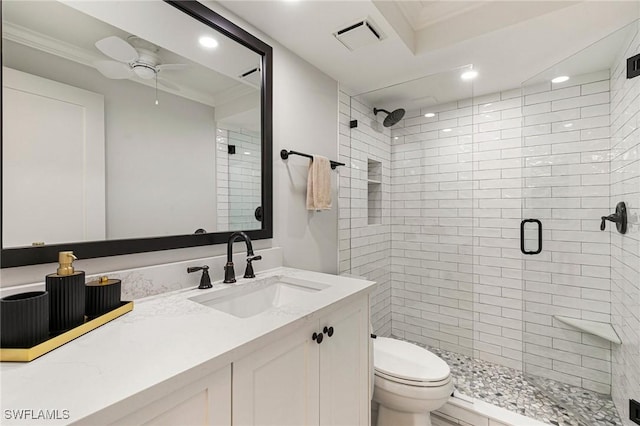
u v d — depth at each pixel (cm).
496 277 237
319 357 97
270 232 157
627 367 163
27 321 62
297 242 177
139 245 105
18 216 81
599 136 192
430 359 159
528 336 219
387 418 152
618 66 172
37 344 62
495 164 239
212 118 132
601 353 189
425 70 199
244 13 142
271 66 159
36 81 85
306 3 135
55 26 89
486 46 170
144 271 105
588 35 158
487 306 240
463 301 213
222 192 136
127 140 104
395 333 234
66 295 71
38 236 84
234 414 68
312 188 176
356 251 228
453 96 206
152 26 112
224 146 137
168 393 54
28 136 83
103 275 95
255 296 131
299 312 91
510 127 233
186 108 123
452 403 173
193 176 125
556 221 210
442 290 220
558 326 208
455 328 216
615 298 182
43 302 65
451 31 168
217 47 134
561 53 178
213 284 124
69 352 64
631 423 155
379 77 209
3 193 79
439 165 215
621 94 168
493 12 156
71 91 92
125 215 103
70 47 92
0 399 47
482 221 243
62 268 74
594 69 189
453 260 216
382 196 229
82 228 93
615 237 181
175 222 118
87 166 95
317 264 192
